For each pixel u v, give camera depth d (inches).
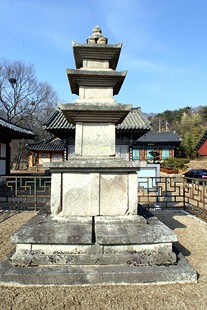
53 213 169.2
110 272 134.2
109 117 182.4
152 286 132.2
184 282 136.3
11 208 366.6
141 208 216.7
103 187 171.2
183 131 2495.1
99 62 193.5
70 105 175.3
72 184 170.2
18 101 1318.9
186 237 231.9
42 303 117.1
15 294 123.4
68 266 139.9
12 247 198.8
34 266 140.2
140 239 144.6
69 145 574.9
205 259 175.2
